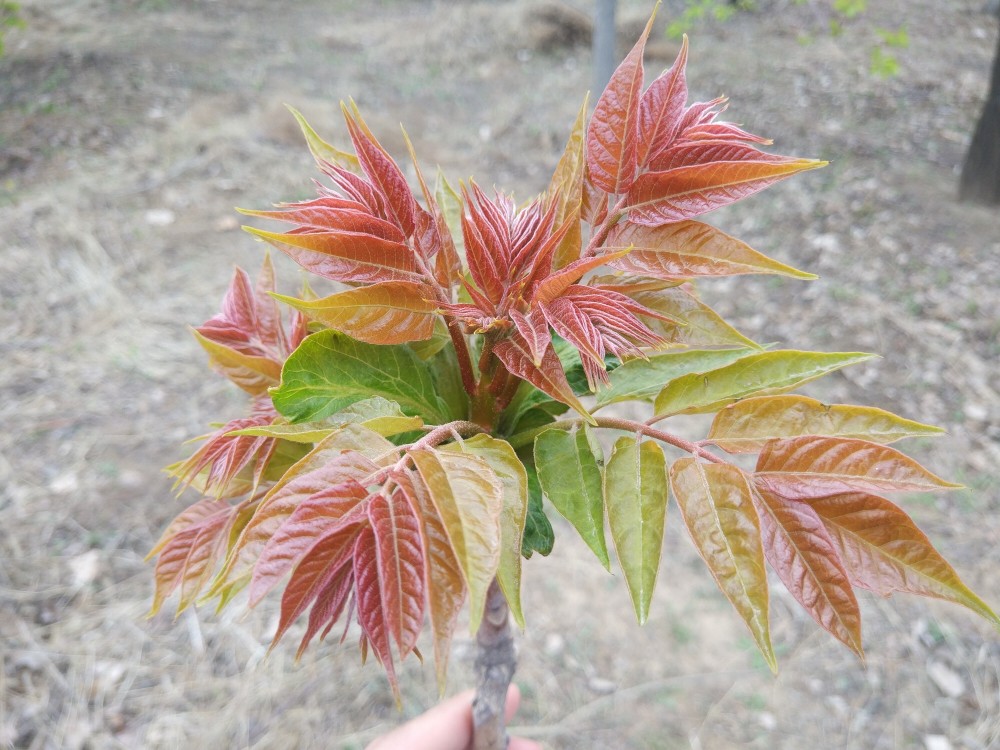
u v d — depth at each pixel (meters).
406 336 0.21
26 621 0.69
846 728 0.65
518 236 0.23
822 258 1.20
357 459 0.18
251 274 1.14
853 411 0.22
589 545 0.21
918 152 1.52
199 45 2.07
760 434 0.22
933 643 0.71
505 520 0.20
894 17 2.33
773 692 0.68
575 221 0.24
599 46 1.27
